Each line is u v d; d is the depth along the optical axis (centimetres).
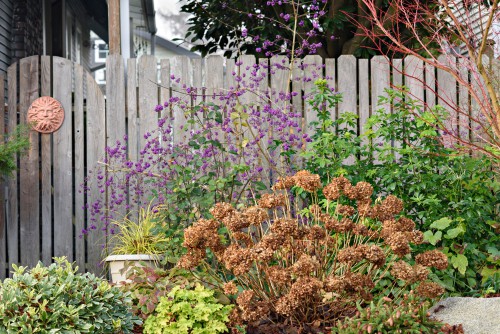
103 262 694
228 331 502
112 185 704
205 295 501
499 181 630
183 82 723
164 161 632
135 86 721
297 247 475
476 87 705
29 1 1091
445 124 691
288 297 442
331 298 461
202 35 955
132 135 717
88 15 1075
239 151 684
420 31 830
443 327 430
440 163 597
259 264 483
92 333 436
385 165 605
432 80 725
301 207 662
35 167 716
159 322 501
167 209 618
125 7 905
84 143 728
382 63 730
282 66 696
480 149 446
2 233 708
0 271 706
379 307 439
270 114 664
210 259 612
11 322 417
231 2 920
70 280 445
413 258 575
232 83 721
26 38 1070
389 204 490
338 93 727
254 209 480
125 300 473
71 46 1083
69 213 713
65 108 721
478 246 589
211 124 659
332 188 487
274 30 875
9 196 712
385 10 891
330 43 911
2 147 659
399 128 619
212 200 597
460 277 573
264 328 468
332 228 473
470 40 456
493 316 450
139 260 603
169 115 718
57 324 424
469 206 567
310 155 604
